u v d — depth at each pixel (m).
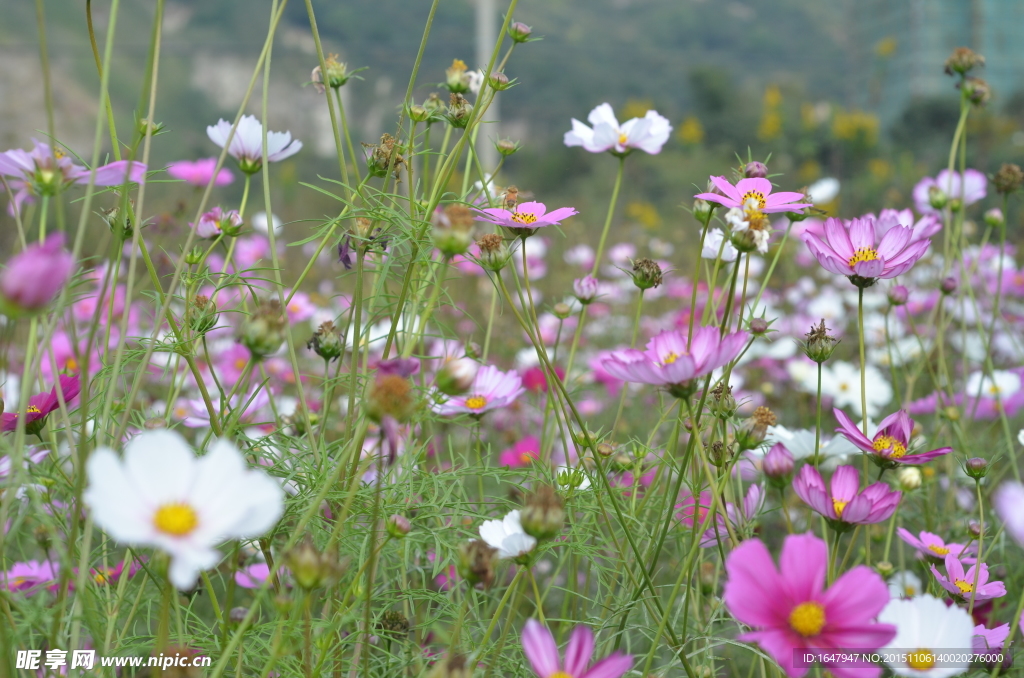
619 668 0.98
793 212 1.75
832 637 0.98
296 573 0.97
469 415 1.92
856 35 29.80
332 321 1.67
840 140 21.75
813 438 1.80
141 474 0.87
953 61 2.79
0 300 0.85
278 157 1.80
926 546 1.63
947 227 2.86
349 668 1.47
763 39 52.03
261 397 2.03
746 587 0.99
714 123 25.67
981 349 3.77
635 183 18.58
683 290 6.07
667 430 3.29
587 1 53.31
